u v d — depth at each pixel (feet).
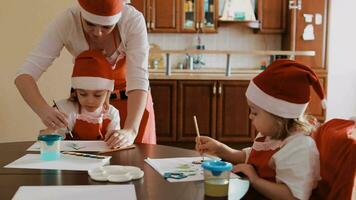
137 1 17.26
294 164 3.89
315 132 4.47
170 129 15.57
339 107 18.62
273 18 17.83
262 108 4.21
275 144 4.25
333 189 3.84
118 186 3.53
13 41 9.29
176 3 17.53
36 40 9.41
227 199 3.31
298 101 4.08
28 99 5.45
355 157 3.64
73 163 4.30
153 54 16.79
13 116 9.41
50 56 5.85
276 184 3.91
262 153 4.35
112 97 6.30
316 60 17.16
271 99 4.12
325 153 4.07
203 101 15.52
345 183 3.70
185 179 3.77
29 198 3.22
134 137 5.35
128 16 5.93
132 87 5.78
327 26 17.12
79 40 5.95
